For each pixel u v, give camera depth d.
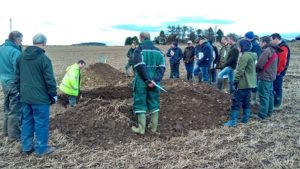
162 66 7.30
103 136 7.21
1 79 7.11
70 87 9.80
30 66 6.25
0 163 6.14
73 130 7.46
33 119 6.56
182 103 8.83
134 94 7.34
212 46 13.33
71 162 6.10
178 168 5.87
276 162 6.11
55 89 6.41
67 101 10.79
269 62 8.55
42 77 6.30
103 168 5.90
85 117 7.88
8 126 7.24
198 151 6.59
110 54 50.66
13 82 7.04
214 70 13.66
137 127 7.61
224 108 9.07
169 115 8.28
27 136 6.52
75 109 8.41
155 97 7.42
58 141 7.05
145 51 7.13
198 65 13.17
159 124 7.91
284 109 9.95
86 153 6.54
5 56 7.05
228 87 12.07
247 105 8.37
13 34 7.18
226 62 10.74
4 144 7.05
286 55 9.47
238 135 7.40
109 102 8.70
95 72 15.09
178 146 6.85
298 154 6.50
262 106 8.80
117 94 10.69
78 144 6.93
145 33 7.27
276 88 9.75
